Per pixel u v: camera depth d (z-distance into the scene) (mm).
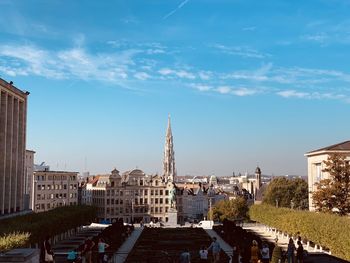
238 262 60094
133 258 72688
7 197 123062
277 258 56938
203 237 107750
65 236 108625
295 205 190500
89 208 128875
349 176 103875
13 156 128625
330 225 77125
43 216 95750
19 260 37031
